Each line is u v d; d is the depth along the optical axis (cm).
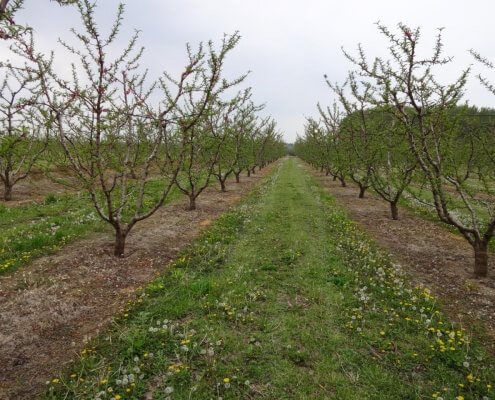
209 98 748
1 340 455
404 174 1127
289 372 402
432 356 432
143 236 941
